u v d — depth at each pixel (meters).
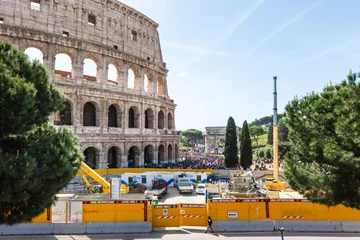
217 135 185.50
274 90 55.28
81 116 61.03
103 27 67.88
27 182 16.16
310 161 22.14
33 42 56.41
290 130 22.02
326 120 19.80
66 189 51.59
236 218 31.59
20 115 16.89
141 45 78.88
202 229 32.00
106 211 31.25
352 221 31.11
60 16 60.56
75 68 61.81
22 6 55.88
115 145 66.88
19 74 19.30
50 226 30.50
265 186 50.69
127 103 70.81
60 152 18.70
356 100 17.45
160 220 32.81
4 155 16.67
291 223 31.38
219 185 52.44
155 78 82.12
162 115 88.31
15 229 30.08
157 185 54.19
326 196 19.83
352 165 17.55
